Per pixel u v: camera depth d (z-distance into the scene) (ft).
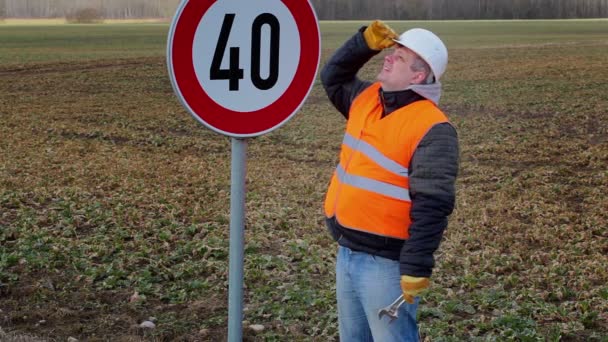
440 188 10.18
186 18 9.58
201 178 43.83
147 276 23.72
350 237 11.02
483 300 21.57
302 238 29.76
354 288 11.25
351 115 11.50
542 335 18.75
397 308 10.87
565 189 40.86
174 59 9.58
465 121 64.85
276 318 20.33
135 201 36.65
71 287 22.86
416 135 10.36
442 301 21.52
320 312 20.81
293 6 10.24
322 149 55.16
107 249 27.09
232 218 10.32
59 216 32.53
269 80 10.25
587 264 25.72
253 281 23.97
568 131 59.72
